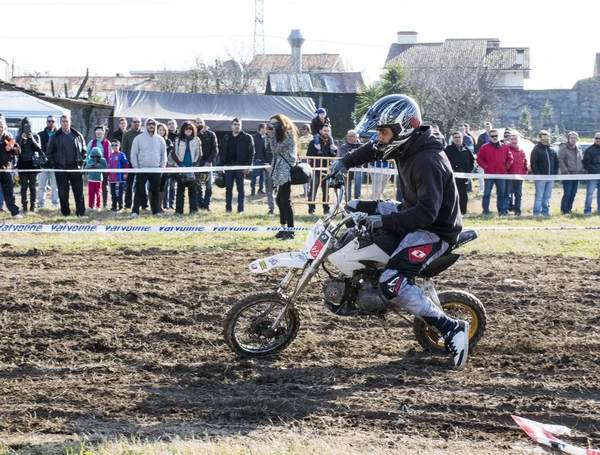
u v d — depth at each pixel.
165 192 20.75
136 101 37.03
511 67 76.75
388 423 5.64
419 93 51.22
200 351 7.38
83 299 9.09
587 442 5.38
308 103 39.12
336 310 6.90
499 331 8.12
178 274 10.78
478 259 12.38
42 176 20.23
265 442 5.20
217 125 36.34
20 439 5.30
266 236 14.59
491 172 20.09
